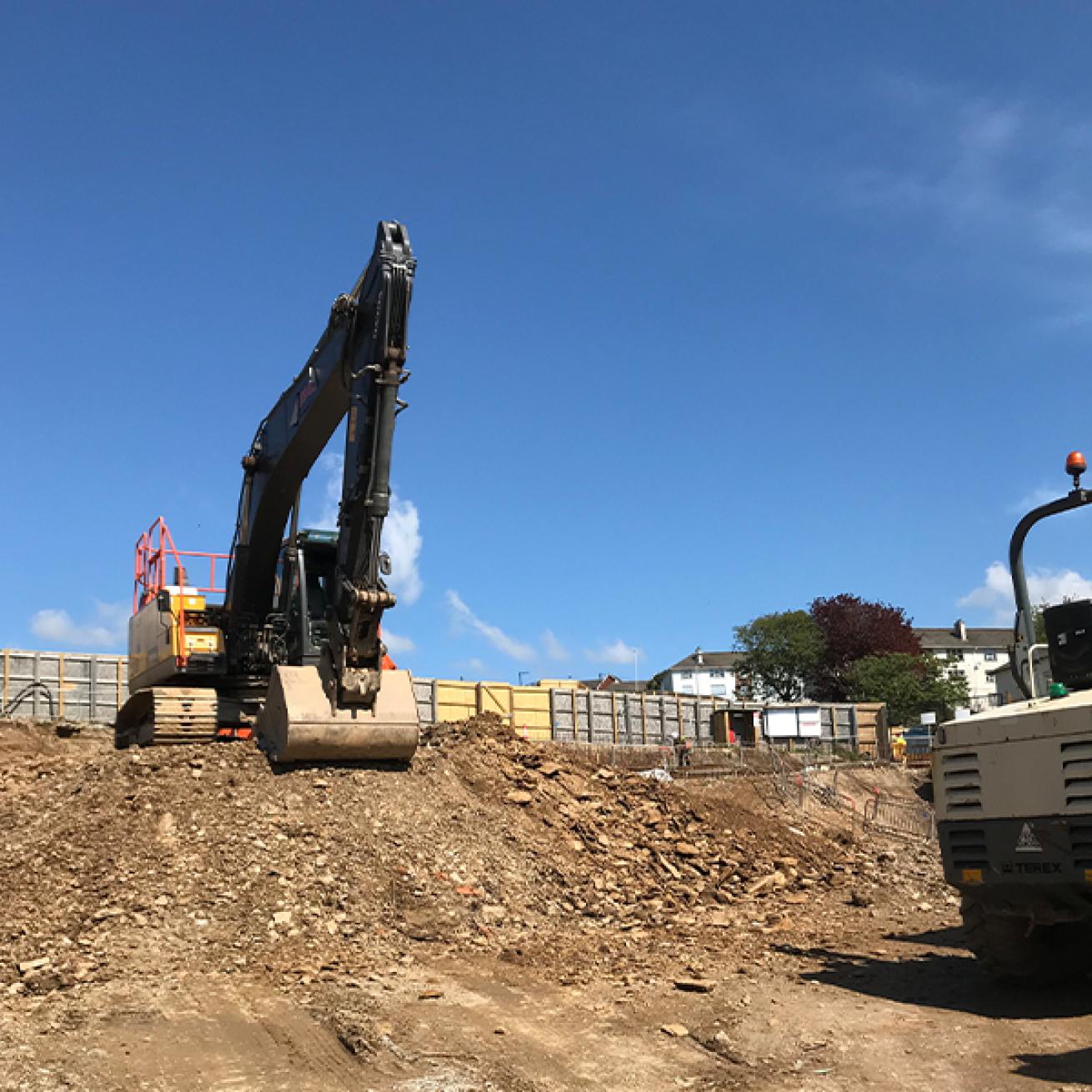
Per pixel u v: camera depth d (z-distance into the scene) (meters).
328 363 15.29
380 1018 8.79
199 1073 7.64
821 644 70.12
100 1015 8.62
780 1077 7.68
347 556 14.59
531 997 9.67
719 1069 7.89
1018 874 9.21
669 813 18.53
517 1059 8.02
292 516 17.27
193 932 10.83
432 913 12.13
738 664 73.81
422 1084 7.41
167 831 12.88
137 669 18.91
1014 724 9.37
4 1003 8.84
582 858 15.37
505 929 12.27
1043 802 9.09
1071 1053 7.97
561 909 13.38
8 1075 7.27
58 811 13.70
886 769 33.47
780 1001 9.72
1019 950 9.99
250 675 17.38
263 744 15.35
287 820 13.28
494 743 18.77
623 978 10.48
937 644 95.31
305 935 11.05
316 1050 8.12
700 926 13.69
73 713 30.00
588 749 34.91
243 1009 8.99
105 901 11.32
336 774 14.64
